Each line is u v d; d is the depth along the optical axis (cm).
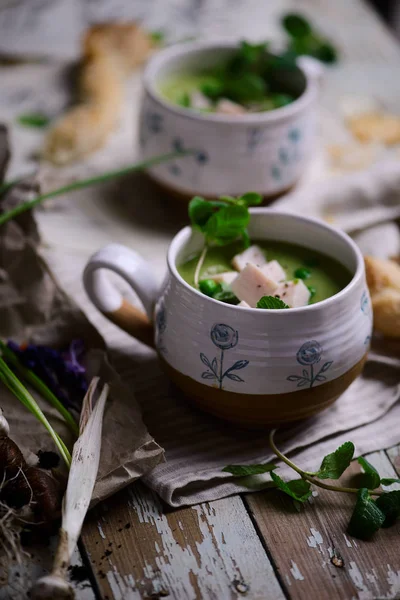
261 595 73
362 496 76
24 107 115
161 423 83
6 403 82
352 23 133
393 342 90
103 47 119
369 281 91
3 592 73
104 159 110
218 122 97
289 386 78
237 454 81
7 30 125
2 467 75
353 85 121
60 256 97
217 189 100
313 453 81
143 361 88
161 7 132
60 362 84
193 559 75
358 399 85
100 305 86
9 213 88
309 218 84
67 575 74
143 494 78
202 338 78
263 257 84
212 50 108
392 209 103
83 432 76
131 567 74
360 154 111
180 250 83
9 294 89
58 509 75
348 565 75
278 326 76
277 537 76
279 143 99
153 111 100
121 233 102
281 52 107
